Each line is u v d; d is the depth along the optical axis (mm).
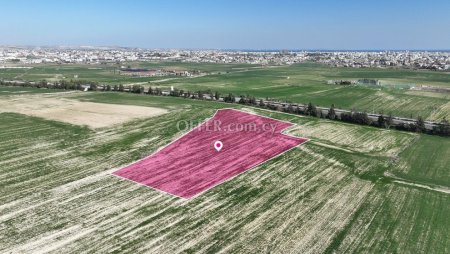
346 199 50625
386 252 38469
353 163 64125
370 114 104062
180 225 43375
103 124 84188
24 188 51750
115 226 42812
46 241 39531
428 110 111000
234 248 39000
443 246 39719
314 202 49656
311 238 41062
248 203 49156
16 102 109188
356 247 39344
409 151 71750
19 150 66375
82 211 46000
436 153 70812
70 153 65812
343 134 81000
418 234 42031
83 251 38000
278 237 41188
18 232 41094
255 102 109688
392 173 60531
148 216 45219
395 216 46125
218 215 45875
